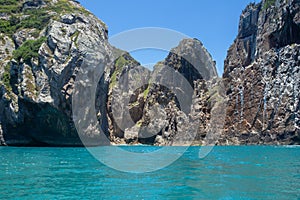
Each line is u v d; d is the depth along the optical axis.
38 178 13.63
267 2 70.31
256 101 64.88
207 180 13.16
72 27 52.12
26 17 61.06
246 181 12.88
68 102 47.75
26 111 47.69
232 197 10.00
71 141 49.81
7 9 62.62
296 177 14.02
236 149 42.44
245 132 63.97
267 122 62.19
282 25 63.78
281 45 65.44
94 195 10.24
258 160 23.25
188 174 14.92
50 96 47.03
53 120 48.22
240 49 76.69
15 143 49.94
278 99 61.88
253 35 75.25
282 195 10.29
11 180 13.09
